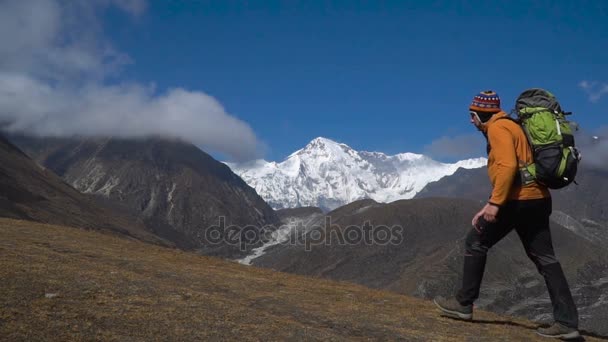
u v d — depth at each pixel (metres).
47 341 5.93
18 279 8.16
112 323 6.73
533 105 7.49
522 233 7.83
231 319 7.41
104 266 10.42
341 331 7.62
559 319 7.81
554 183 7.32
